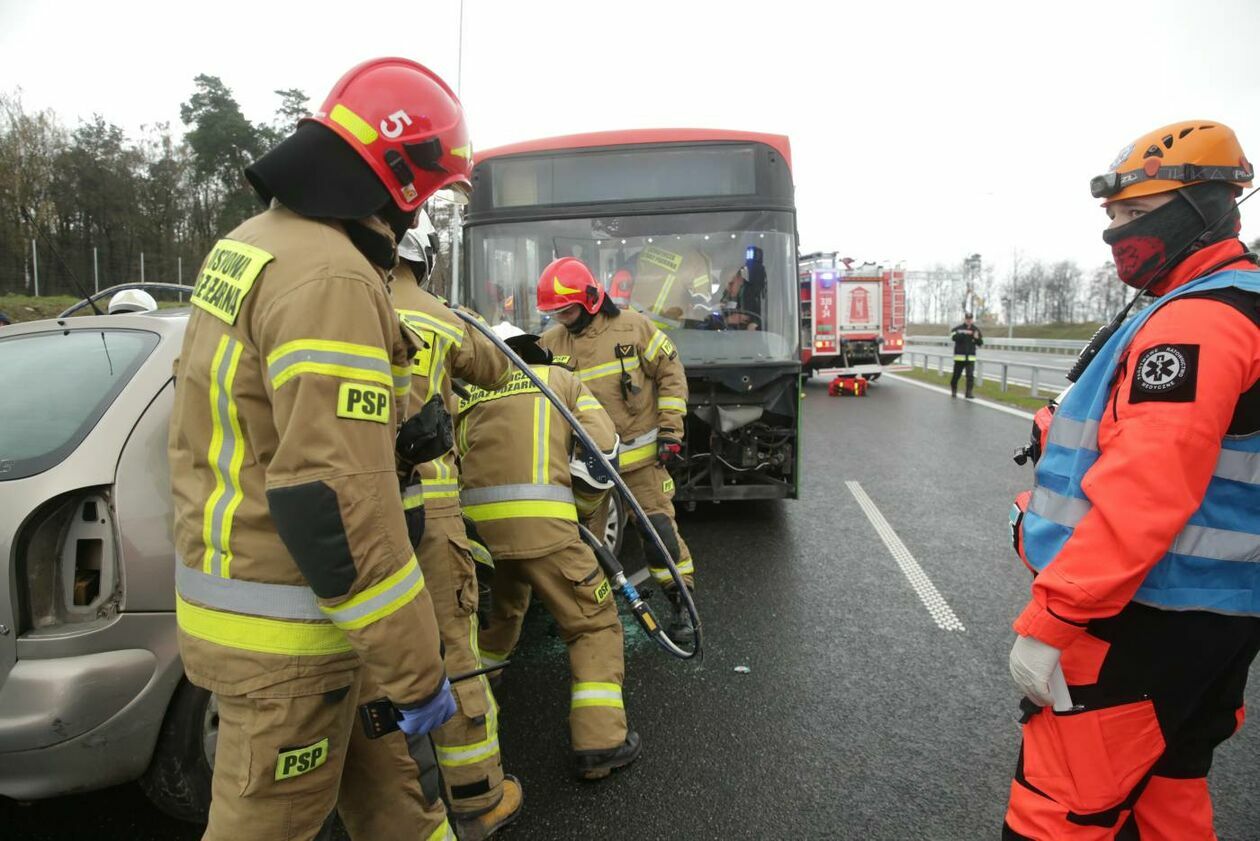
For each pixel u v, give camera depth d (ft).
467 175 5.95
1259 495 5.42
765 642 12.92
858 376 56.70
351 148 5.08
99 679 7.18
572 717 9.34
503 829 8.33
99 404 7.93
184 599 5.32
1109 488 5.13
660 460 14.38
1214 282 5.34
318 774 5.33
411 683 4.93
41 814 8.56
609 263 19.63
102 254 126.41
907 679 11.57
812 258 61.21
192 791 7.86
